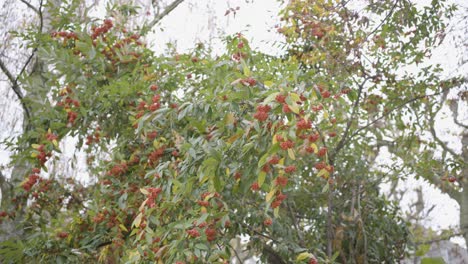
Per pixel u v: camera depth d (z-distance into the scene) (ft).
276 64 14.90
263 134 10.15
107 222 16.19
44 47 18.28
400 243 21.67
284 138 9.43
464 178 21.79
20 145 18.15
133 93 16.60
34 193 19.22
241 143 10.59
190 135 14.08
